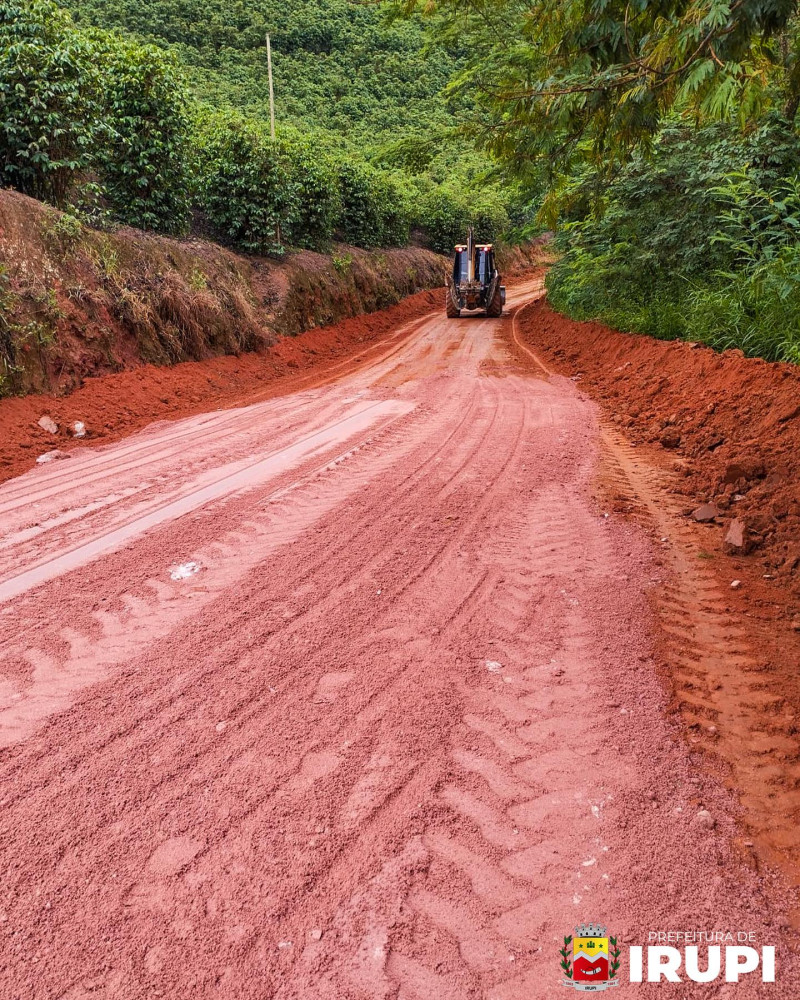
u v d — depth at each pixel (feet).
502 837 7.05
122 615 11.71
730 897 6.31
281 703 9.29
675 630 10.97
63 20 32.12
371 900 6.34
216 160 49.16
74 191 36.22
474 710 9.09
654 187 34.19
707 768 7.96
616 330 39.83
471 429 24.39
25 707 9.29
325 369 43.27
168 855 6.89
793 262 24.32
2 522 16.38
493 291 68.95
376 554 14.02
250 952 5.86
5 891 6.48
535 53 20.47
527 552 14.02
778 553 13.42
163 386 32.81
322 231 64.23
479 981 5.58
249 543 14.71
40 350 27.61
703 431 21.29
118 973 5.68
